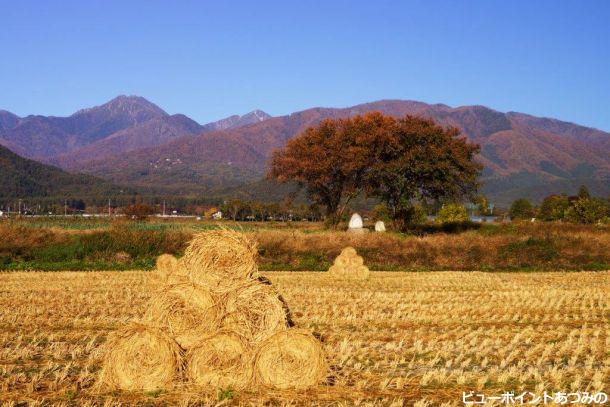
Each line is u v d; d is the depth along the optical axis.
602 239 42.00
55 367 12.64
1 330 16.66
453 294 25.02
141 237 38.34
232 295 12.45
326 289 25.83
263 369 11.57
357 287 27.36
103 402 10.77
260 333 12.09
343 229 61.94
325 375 11.72
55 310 19.80
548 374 12.76
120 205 186.12
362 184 62.97
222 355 11.60
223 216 121.88
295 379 11.59
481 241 41.41
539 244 41.22
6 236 37.31
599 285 28.77
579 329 17.88
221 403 10.63
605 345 15.43
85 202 194.12
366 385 11.82
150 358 11.45
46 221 72.50
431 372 12.36
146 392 11.27
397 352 14.57
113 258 36.97
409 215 61.38
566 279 31.67
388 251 39.91
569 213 72.88
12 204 166.88
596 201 75.31
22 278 28.70
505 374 12.41
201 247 13.02
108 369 11.46
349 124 62.88
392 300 22.95
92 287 25.58
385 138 59.12
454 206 66.19
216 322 12.25
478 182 62.53
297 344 11.66
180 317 12.27
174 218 114.00
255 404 10.70
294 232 42.19
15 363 13.11
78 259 36.94
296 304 21.56
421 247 40.38
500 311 21.06
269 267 36.78
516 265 39.44
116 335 11.59
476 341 15.56
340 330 17.22
